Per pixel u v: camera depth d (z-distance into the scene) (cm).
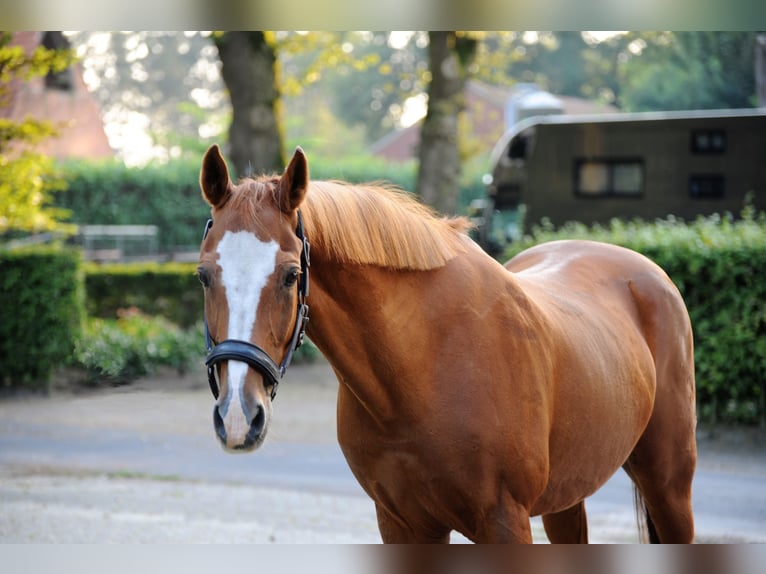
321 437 1493
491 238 2652
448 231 511
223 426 391
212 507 1071
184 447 1438
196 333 2088
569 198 2297
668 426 618
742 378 1417
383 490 493
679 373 631
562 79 7088
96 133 4694
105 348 1923
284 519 1011
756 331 1397
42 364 1858
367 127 9106
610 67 6481
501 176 2627
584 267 640
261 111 2150
